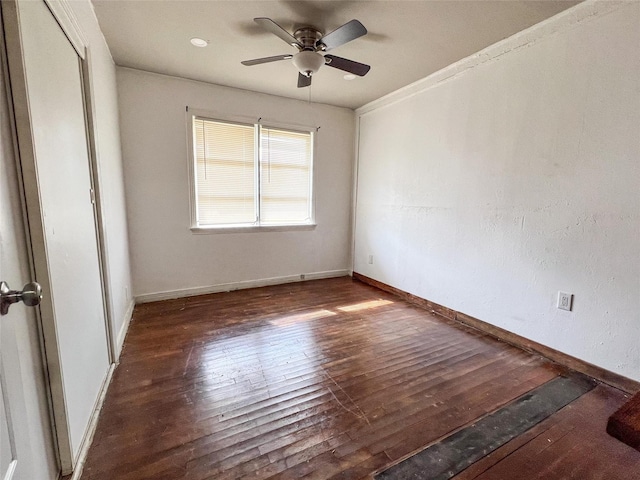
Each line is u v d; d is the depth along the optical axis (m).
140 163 3.21
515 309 2.52
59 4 1.36
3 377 0.74
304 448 1.46
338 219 4.54
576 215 2.11
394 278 3.84
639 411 0.72
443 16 2.13
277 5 2.03
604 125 1.95
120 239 2.71
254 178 3.85
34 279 1.12
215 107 3.49
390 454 1.43
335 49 2.61
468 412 1.72
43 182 1.17
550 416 1.70
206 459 1.39
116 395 1.82
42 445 1.12
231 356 2.29
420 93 3.31
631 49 1.81
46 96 1.24
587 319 2.09
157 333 2.64
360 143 4.34
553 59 2.17
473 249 2.84
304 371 2.11
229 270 3.84
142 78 3.12
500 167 2.57
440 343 2.54
